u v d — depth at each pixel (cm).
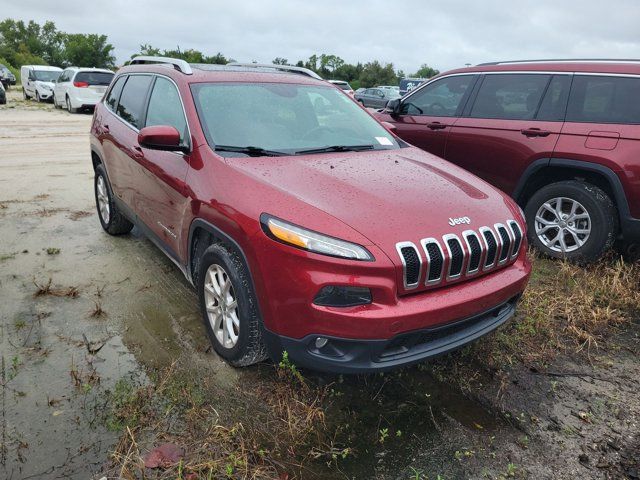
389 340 251
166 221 367
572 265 473
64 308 376
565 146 466
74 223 570
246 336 283
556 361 335
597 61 476
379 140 398
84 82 1802
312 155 344
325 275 247
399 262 252
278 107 378
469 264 277
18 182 749
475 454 254
